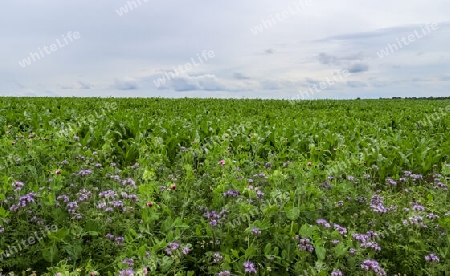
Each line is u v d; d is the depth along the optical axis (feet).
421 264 15.39
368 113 69.67
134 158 31.04
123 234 16.25
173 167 27.32
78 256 14.53
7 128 35.91
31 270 14.39
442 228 16.90
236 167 24.71
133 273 12.20
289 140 36.91
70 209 16.46
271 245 15.31
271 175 20.43
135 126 37.45
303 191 18.52
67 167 24.00
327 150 33.30
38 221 16.46
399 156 31.73
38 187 19.38
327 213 19.24
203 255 15.33
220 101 103.09
